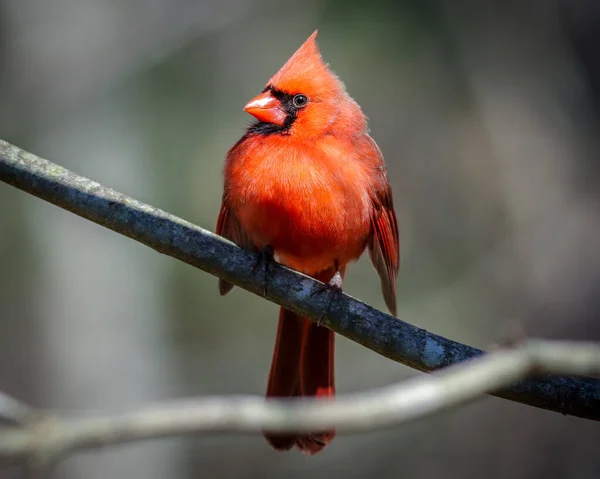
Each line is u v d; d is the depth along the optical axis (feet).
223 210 19.29
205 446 33.42
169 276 35.96
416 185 38.86
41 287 32.35
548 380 15.11
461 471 33.42
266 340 36.73
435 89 38.73
